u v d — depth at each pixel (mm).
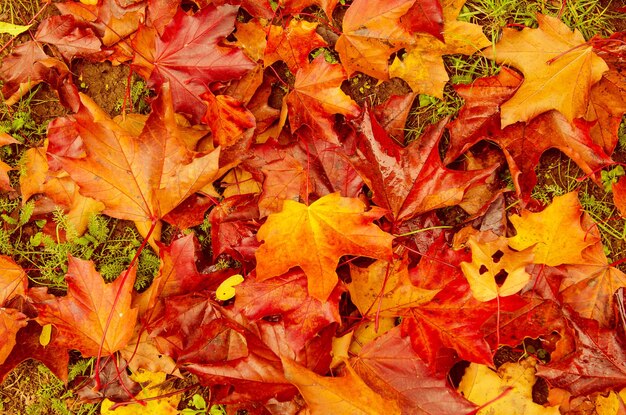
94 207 1169
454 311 1110
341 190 1142
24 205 1171
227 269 1146
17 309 1154
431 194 1128
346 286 1131
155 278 1133
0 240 1173
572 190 1179
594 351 1120
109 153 1112
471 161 1167
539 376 1126
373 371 1113
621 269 1173
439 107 1183
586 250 1146
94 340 1123
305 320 1115
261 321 1127
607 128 1155
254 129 1143
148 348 1149
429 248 1134
